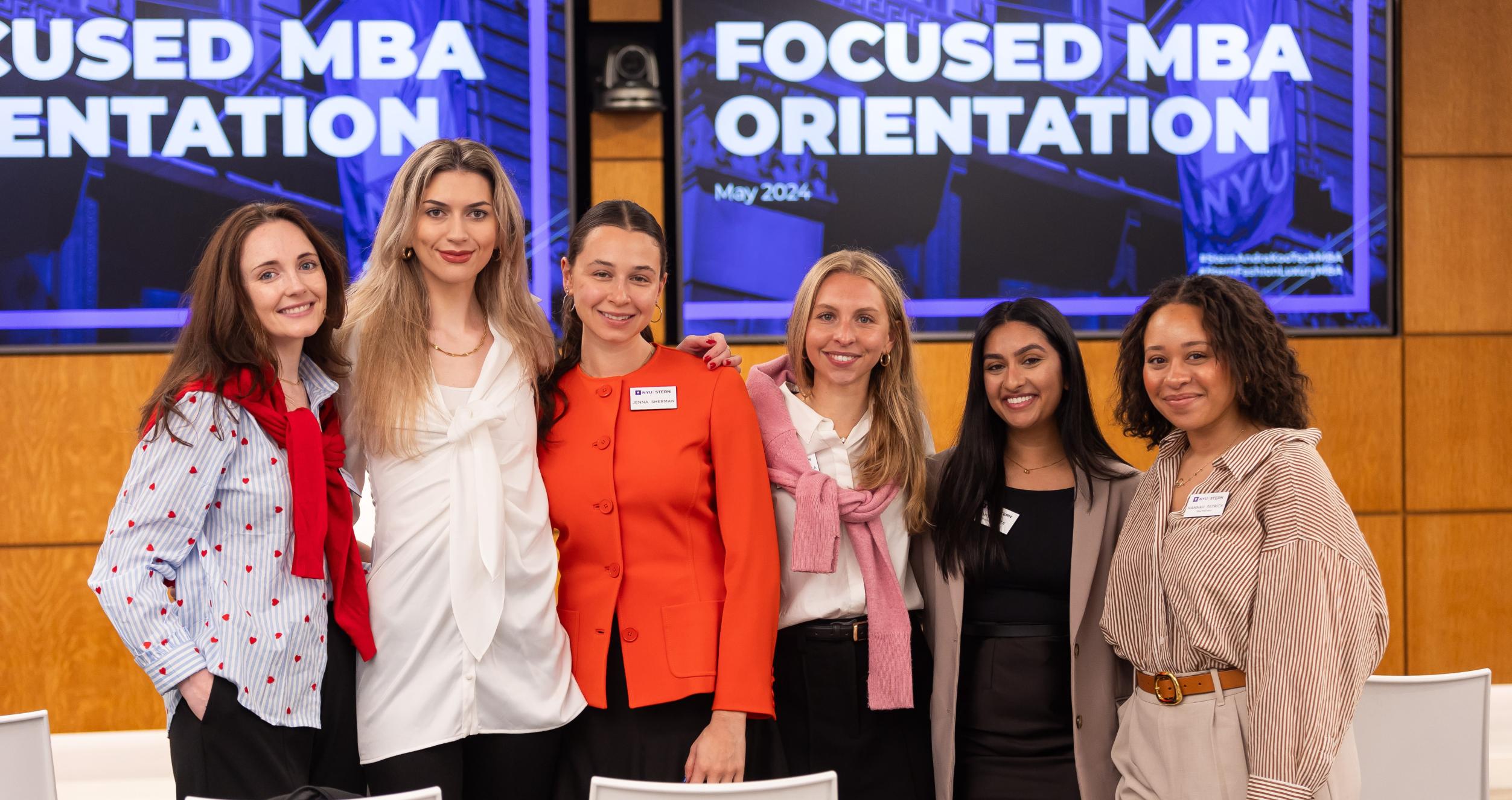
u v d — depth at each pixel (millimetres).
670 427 2162
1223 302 1937
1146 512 2027
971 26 4199
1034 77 4219
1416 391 4371
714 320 4180
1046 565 2223
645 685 2100
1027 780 2186
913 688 2334
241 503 1887
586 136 4195
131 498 1844
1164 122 4254
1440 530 4387
